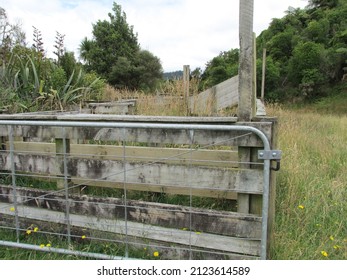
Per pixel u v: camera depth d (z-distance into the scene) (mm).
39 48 6484
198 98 5156
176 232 2113
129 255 2188
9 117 2555
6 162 2527
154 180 2186
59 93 5059
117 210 2227
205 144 2041
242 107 1990
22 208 2459
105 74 24453
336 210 2834
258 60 21109
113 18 25969
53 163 2395
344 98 20391
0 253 2279
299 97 22109
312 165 4105
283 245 2188
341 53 21922
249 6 1863
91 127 2139
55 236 2400
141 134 2189
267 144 1779
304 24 28375
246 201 2014
